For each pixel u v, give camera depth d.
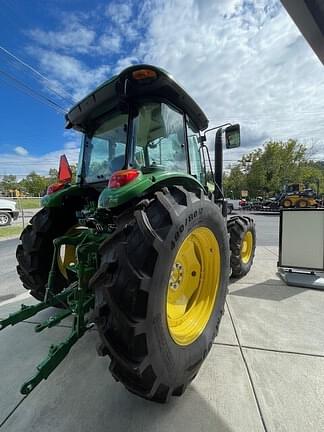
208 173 2.94
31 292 2.45
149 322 1.26
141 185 1.49
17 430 1.30
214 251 1.97
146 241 1.30
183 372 1.47
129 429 1.29
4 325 1.72
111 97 1.89
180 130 2.12
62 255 2.47
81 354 1.93
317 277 3.43
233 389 1.55
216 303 1.97
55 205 2.27
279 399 1.46
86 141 2.38
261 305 2.73
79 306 1.54
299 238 3.58
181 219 1.45
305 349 1.94
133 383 1.33
